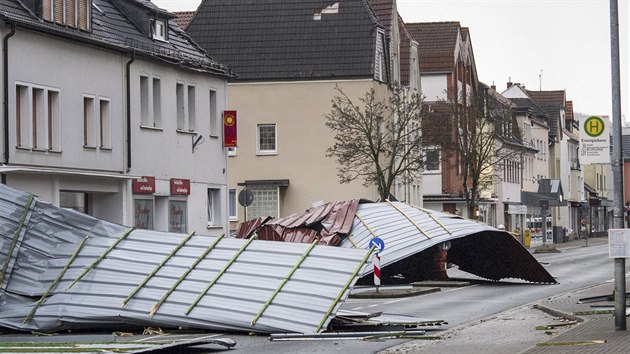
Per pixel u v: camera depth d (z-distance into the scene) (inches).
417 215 2114.9
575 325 1147.9
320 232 2135.8
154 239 1310.3
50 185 1779.0
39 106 1770.4
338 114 3014.3
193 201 2317.9
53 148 1808.6
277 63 3191.4
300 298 1197.7
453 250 2242.9
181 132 2267.5
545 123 5964.6
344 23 3223.4
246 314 1185.4
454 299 1752.0
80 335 1179.9
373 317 1307.8
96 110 1937.7
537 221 5413.4
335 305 1185.4
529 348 916.6
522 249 2107.5
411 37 3794.3
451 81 4136.3
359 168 3132.4
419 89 3900.1
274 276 1232.2
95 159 1927.9
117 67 2017.7
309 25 3235.7
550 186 5290.4
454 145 3427.7
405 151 3166.8
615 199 1081.4
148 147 2126.0
